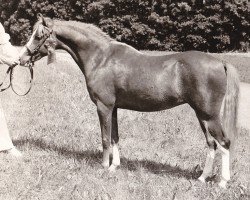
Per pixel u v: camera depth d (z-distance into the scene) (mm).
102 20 32625
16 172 6418
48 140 8289
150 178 6512
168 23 31047
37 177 6289
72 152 7668
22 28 40156
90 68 6602
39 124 9344
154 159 7602
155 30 31781
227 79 6020
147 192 5922
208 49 31391
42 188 6020
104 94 6539
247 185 6527
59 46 6781
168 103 6262
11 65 7137
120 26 32281
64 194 5812
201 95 5965
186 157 7797
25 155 7285
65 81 14711
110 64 6480
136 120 10156
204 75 5926
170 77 6117
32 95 12242
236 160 7625
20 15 40812
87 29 6648
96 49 6586
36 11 38094
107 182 6285
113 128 6867
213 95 5969
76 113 10492
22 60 6766
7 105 11031
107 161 6824
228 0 29047
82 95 12594
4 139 7211
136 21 31953
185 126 9961
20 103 11266
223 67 6016
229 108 6062
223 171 6160
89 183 6188
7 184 5992
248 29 29969
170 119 10531
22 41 40969
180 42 31734
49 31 6625
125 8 31891
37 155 7309
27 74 15641
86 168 6773
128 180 6410
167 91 6156
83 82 14820
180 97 6160
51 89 13219
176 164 7219
